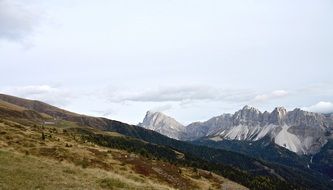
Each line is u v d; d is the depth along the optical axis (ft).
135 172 367.04
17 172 151.64
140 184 192.75
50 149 331.57
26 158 199.31
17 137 352.69
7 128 408.67
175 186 377.91
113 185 163.32
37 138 395.14
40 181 141.08
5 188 119.65
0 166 159.33
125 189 159.94
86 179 166.71
